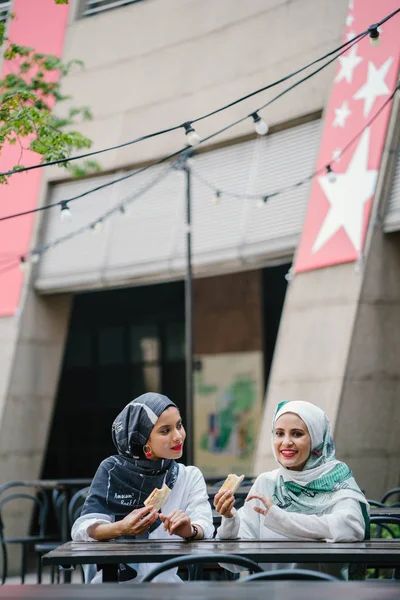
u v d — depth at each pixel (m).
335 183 11.38
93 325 20.16
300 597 2.53
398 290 10.84
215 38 13.93
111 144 14.87
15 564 14.67
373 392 10.64
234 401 17.42
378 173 10.86
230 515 4.40
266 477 4.81
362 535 4.34
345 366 10.52
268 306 17.27
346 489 4.57
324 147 11.71
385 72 11.08
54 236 15.34
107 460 4.66
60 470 20.58
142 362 19.31
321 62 12.18
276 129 12.80
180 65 14.31
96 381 20.17
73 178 15.22
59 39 15.83
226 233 13.12
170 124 14.16
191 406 11.74
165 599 2.54
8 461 14.82
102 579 4.16
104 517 4.50
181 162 11.96
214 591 2.71
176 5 14.64
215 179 13.52
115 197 14.74
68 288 15.09
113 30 15.34
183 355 18.64
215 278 17.94
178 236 13.76
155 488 4.47
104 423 20.06
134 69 14.91
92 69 15.41
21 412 15.10
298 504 4.60
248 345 17.33
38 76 10.81
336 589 2.71
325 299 11.12
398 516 5.39
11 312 15.33
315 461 4.71
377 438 10.62
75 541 4.38
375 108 11.09
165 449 4.55
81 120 15.32
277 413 4.79
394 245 10.84
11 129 8.55
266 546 3.91
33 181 15.54
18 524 14.80
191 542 4.20
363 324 10.63
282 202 12.43
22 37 15.84
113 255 14.49
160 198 14.21
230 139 13.33
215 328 17.89
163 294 18.89
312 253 11.49
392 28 11.16
